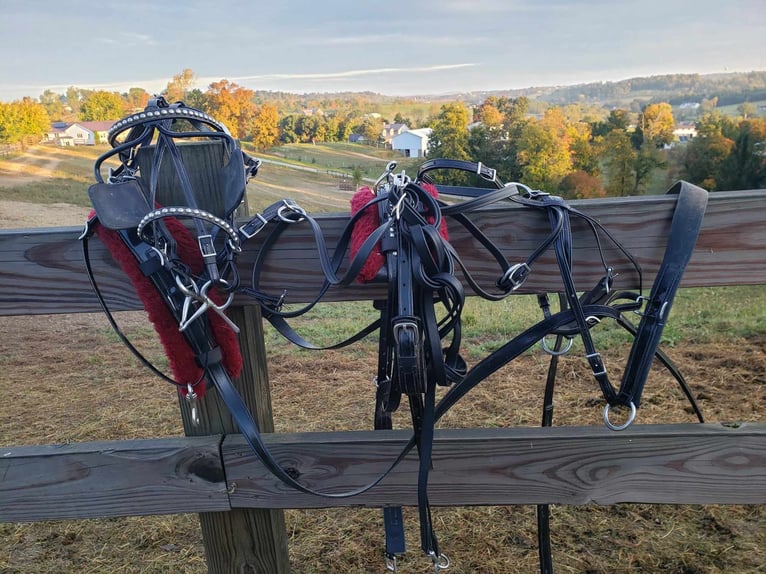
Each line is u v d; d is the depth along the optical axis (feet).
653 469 4.67
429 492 4.94
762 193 4.24
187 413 5.06
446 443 4.79
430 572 7.54
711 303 19.57
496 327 16.97
